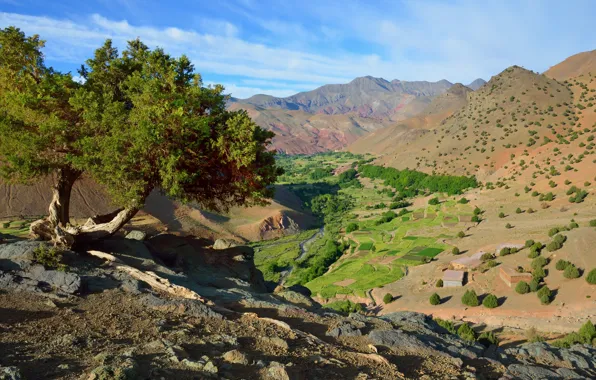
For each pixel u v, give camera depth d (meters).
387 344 11.65
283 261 93.25
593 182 100.31
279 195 157.00
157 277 14.84
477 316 50.81
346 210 150.38
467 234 89.62
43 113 16.94
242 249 25.62
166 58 18.80
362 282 71.00
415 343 11.73
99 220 20.00
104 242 18.66
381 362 9.98
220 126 17.89
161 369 7.40
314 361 9.30
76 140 17.05
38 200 82.81
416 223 108.75
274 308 14.29
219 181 19.56
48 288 12.55
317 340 11.17
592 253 54.50
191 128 16.84
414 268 73.19
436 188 155.62
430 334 14.18
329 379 8.38
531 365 12.45
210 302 13.61
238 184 18.55
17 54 17.78
